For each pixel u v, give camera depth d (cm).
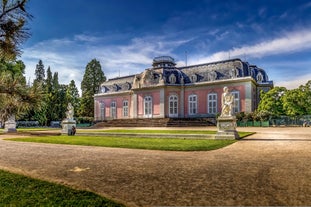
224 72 3294
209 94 3353
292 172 503
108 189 423
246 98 3062
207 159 680
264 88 3497
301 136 1327
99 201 371
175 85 3525
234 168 555
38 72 6456
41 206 372
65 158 736
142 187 428
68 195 404
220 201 351
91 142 1183
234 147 921
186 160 671
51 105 4803
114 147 998
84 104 5031
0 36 344
